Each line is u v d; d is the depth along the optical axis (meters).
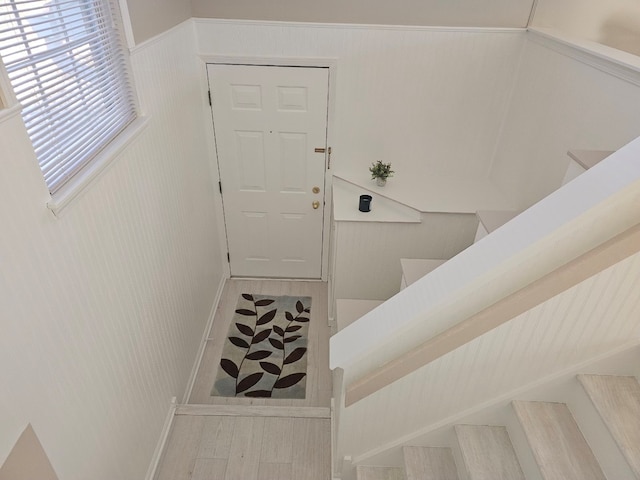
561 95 2.58
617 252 1.24
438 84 3.25
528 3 2.93
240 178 3.71
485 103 3.31
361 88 3.29
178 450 2.41
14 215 1.23
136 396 2.11
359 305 2.75
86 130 1.71
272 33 3.09
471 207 3.20
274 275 4.26
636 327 1.45
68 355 1.51
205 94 3.32
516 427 1.66
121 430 1.94
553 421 1.60
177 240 2.77
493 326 1.42
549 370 1.59
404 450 1.87
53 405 1.43
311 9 3.02
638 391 1.50
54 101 1.50
